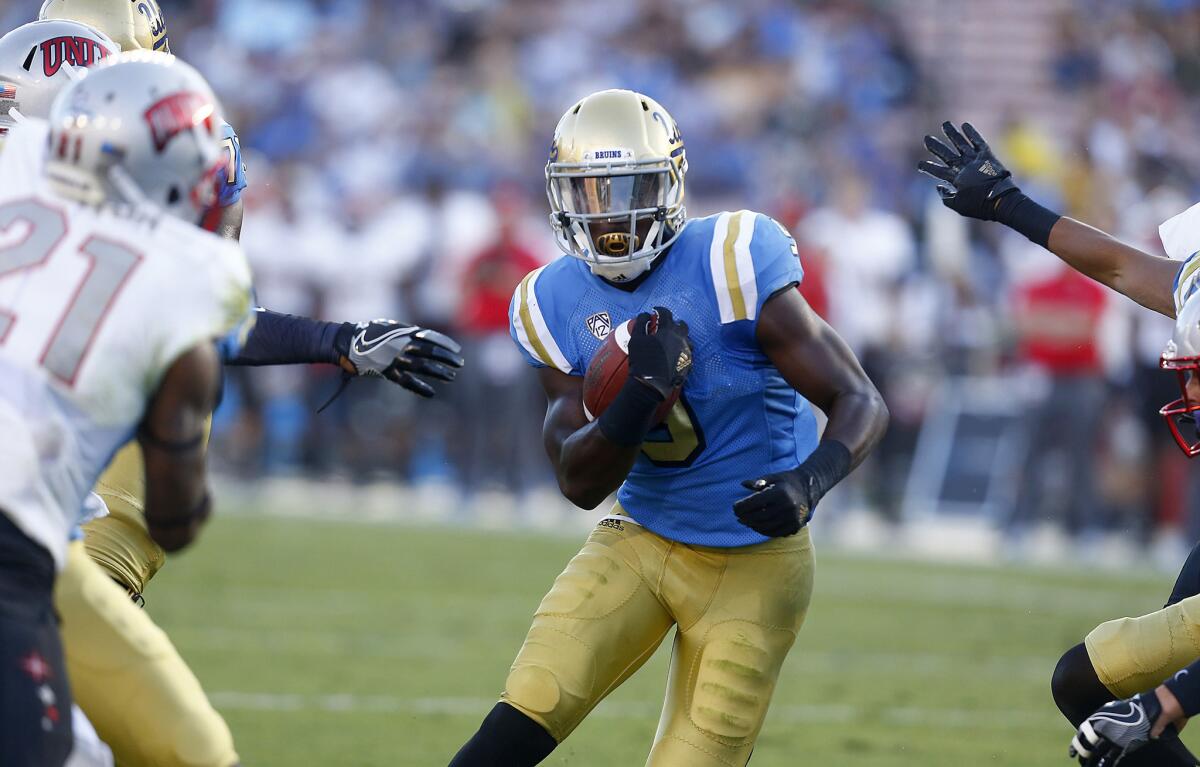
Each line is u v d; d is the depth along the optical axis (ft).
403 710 56.34
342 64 166.09
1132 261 39.01
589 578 37.81
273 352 40.29
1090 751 33.68
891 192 154.40
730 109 163.63
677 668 37.88
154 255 29.53
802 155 157.28
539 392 121.90
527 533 111.34
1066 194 130.72
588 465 35.47
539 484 131.95
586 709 37.09
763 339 36.70
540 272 39.22
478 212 132.46
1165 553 116.16
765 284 36.45
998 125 166.30
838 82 170.19
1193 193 148.25
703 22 175.52
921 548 116.16
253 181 136.87
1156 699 33.17
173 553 31.30
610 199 36.37
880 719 58.13
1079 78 175.32
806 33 174.70
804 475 33.83
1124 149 148.25
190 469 29.91
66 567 31.65
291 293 131.75
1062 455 112.57
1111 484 122.21
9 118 39.81
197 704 31.63
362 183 143.74
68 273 29.14
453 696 59.31
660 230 36.91
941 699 62.49
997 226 134.21
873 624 81.15
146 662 31.45
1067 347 110.11
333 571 91.25
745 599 37.37
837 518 124.77
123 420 29.07
